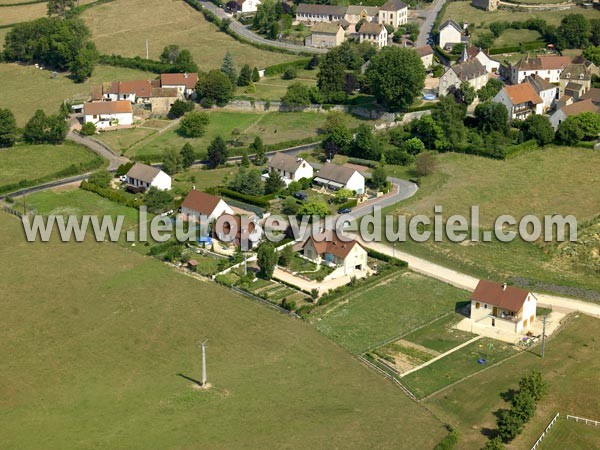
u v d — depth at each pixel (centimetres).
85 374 13688
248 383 13362
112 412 12638
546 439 12044
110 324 15150
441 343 14700
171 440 11944
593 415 12556
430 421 12450
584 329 15062
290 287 16475
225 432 12125
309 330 15012
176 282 16588
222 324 15138
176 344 14512
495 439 11694
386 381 13550
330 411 12631
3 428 12294
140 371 13750
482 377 13612
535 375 12788
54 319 15312
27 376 13650
